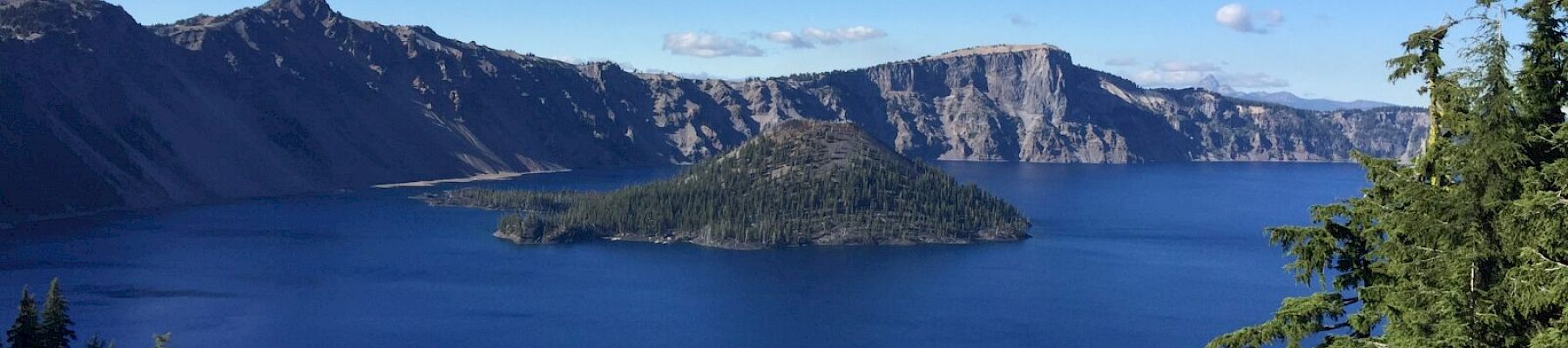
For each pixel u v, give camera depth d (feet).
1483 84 136.77
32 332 435.94
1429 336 135.03
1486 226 135.85
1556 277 123.44
